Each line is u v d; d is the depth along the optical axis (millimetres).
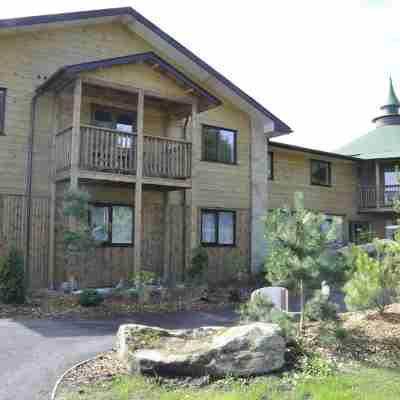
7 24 11352
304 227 5961
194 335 5668
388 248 6789
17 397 4355
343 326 6570
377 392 4328
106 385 4648
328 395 4207
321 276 5855
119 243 13156
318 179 20531
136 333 5508
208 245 14961
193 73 15141
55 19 12102
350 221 21578
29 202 11625
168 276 13680
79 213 9922
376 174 21266
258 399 4180
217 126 15523
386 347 5734
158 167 12094
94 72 11180
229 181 15641
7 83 11711
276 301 7156
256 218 16109
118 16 13430
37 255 11594
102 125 13180
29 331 7258
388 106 26172
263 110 15906
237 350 4891
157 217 13953
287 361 5215
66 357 5785
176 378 4750
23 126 11828
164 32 14055
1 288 9352
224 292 12547
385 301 6773
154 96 12125
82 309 9258
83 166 10969
